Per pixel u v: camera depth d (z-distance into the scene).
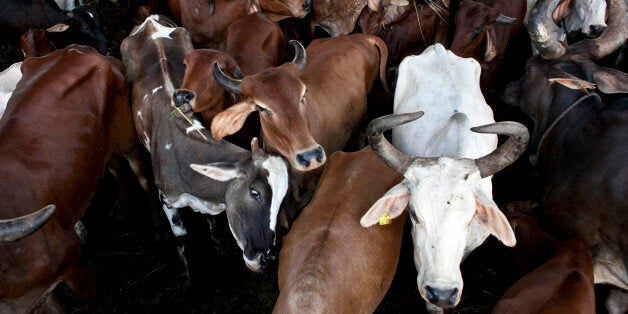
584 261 4.18
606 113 4.44
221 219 5.20
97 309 4.74
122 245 5.07
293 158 4.21
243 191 4.19
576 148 4.51
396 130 4.79
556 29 5.67
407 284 4.77
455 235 3.81
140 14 6.23
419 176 3.86
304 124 4.21
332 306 3.87
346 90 4.93
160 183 4.65
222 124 4.29
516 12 5.86
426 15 5.74
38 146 4.32
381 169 4.34
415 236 3.98
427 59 4.91
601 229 4.30
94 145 4.58
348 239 4.05
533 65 5.00
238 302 4.75
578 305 3.96
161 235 5.10
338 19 6.03
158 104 4.69
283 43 5.33
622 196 4.19
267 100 4.18
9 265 4.04
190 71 4.59
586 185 4.34
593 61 4.90
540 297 3.99
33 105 4.40
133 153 5.01
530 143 5.07
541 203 4.65
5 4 5.86
